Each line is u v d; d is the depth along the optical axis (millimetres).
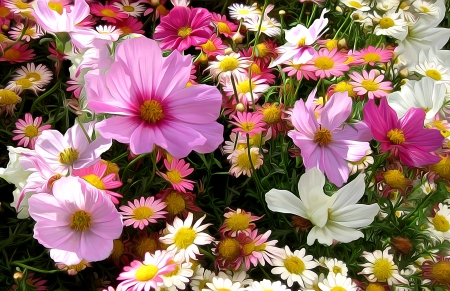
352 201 410
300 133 419
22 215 414
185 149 363
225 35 574
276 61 505
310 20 599
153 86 375
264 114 470
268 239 450
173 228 412
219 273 403
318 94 549
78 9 473
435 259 447
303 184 407
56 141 427
